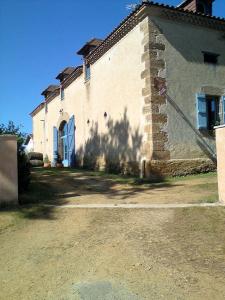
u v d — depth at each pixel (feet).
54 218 23.47
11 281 15.62
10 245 19.57
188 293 13.79
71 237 20.02
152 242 18.60
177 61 43.19
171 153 41.55
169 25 43.29
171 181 38.50
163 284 14.52
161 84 41.75
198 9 49.96
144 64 42.37
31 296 14.21
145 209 24.13
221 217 21.33
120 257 17.06
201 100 44.09
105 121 53.11
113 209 24.64
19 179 31.58
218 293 13.74
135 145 44.29
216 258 16.56
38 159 83.41
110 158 51.24
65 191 34.27
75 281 15.15
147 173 40.96
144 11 41.93
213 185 32.78
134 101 44.62
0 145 26.71
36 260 17.47
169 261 16.43
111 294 13.91
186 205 24.32
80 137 64.59
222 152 24.35
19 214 24.26
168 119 41.78
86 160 61.16
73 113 68.95
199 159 43.19
